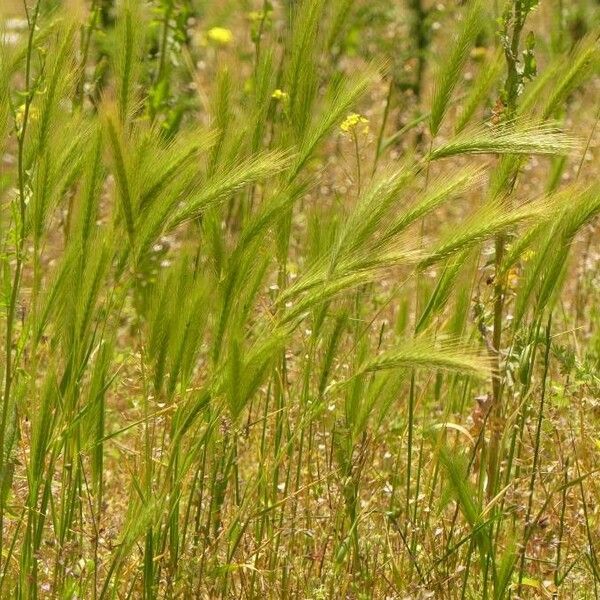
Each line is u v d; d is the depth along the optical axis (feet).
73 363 24.64
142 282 35.60
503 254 29.09
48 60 25.50
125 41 26.81
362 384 27.81
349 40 61.98
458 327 29.35
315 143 26.17
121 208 24.38
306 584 27.86
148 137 25.03
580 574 29.27
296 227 45.83
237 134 27.12
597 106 28.91
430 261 25.48
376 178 25.04
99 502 27.22
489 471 28.78
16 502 28.30
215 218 25.84
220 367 24.68
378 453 33.45
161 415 27.40
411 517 30.83
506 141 25.21
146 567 25.70
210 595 26.89
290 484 29.94
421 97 61.41
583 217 26.86
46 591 27.09
